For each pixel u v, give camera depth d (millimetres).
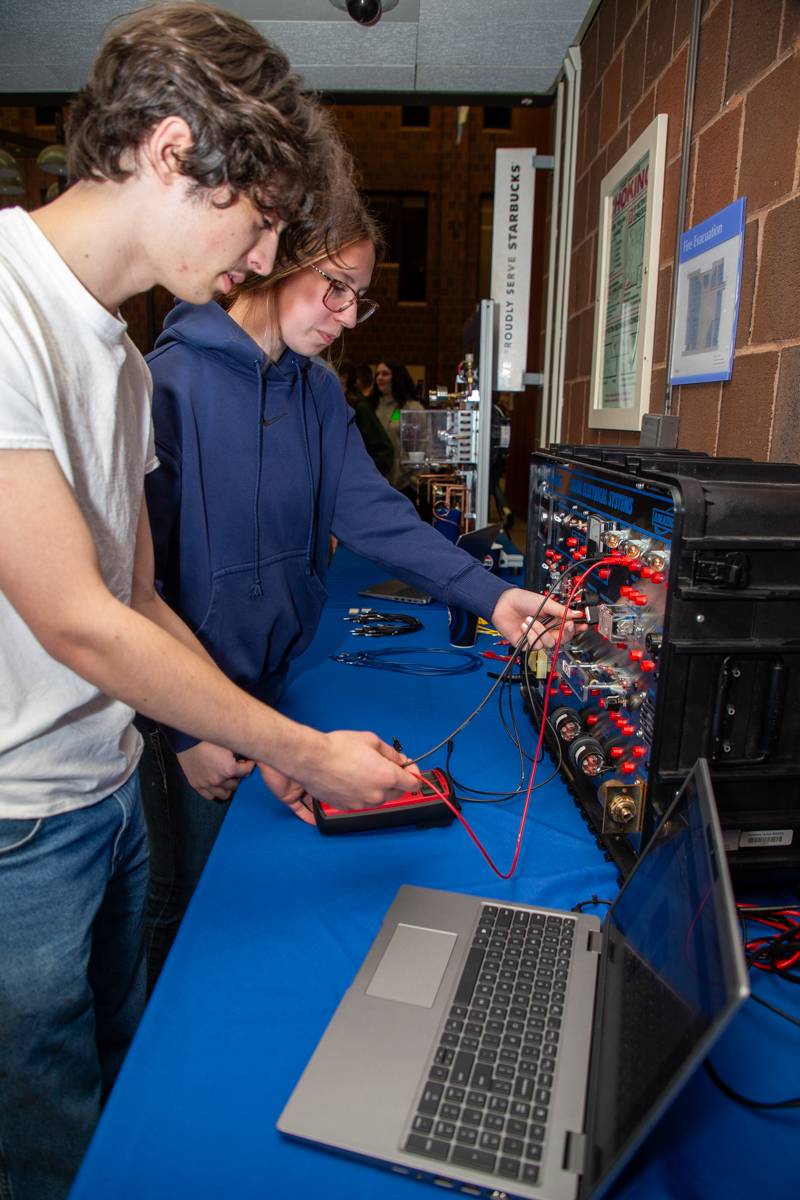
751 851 835
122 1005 991
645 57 1900
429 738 1256
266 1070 611
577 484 1149
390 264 10383
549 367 2867
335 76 2791
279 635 1302
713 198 1477
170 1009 675
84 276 657
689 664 791
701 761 677
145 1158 537
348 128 9812
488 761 1181
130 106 569
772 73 1235
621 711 927
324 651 1723
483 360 2512
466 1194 515
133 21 589
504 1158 521
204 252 647
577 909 814
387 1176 526
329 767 751
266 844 947
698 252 1503
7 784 725
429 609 2100
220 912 812
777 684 796
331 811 970
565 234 2670
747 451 1325
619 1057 551
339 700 1419
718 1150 557
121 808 848
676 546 763
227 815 1022
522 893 849
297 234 999
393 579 2367
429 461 3092
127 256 662
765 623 792
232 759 1106
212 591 1186
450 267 10234
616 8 2137
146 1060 620
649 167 1784
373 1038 624
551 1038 624
